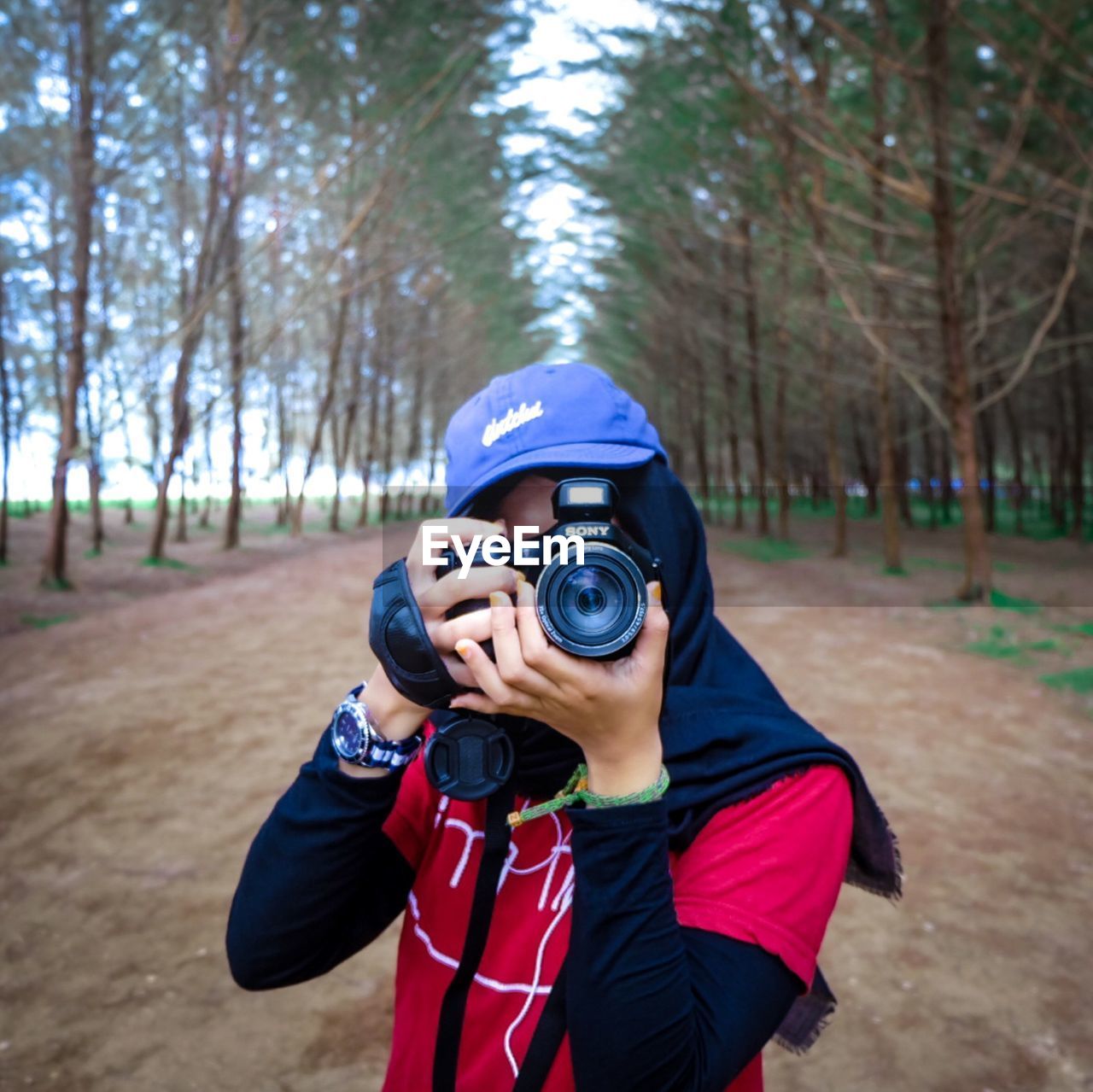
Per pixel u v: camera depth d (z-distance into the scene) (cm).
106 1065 250
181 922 332
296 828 84
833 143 1202
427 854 94
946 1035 256
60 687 719
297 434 3972
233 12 1305
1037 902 337
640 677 71
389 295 2547
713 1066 68
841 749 83
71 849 402
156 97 1387
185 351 1631
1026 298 1684
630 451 88
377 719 83
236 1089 238
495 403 92
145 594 1324
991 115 1175
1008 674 727
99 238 1670
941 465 2791
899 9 1109
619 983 68
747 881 76
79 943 318
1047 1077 236
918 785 464
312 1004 280
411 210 2069
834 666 761
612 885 70
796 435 3291
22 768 520
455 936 88
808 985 76
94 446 1458
